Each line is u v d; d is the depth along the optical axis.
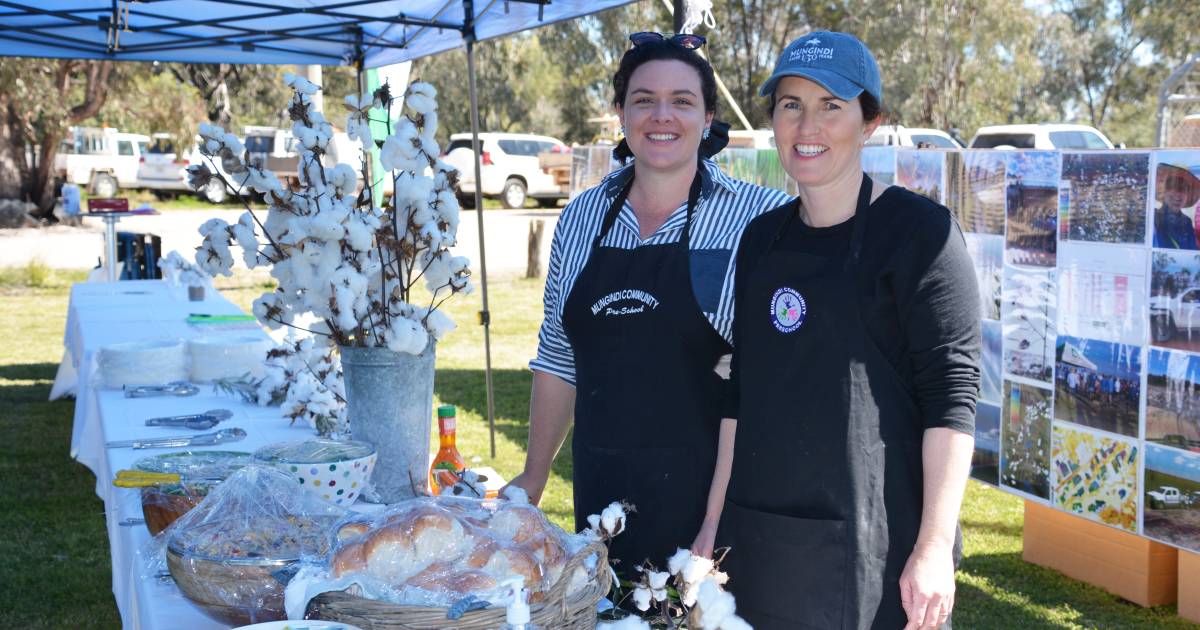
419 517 1.59
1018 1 32.22
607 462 2.22
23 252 16.38
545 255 15.77
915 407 1.74
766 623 1.78
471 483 2.34
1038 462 4.28
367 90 6.13
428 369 2.38
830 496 1.72
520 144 25.03
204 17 5.32
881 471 1.72
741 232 2.20
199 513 1.82
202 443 2.81
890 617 1.73
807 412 1.75
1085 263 3.94
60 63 19.70
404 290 2.38
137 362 3.57
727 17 30.48
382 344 2.32
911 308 1.69
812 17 30.25
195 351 3.64
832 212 1.78
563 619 1.46
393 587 1.48
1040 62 38.28
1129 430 3.83
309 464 2.14
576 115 38.94
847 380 1.72
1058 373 4.12
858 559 1.71
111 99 22.12
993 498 5.58
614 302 2.23
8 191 20.19
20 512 5.19
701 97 2.23
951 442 1.66
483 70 38.66
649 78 2.20
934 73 31.64
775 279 1.80
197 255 2.24
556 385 2.47
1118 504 3.92
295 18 5.37
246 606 1.65
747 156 7.52
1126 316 3.79
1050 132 19.34
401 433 2.35
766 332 1.81
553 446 2.50
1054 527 4.49
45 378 8.31
